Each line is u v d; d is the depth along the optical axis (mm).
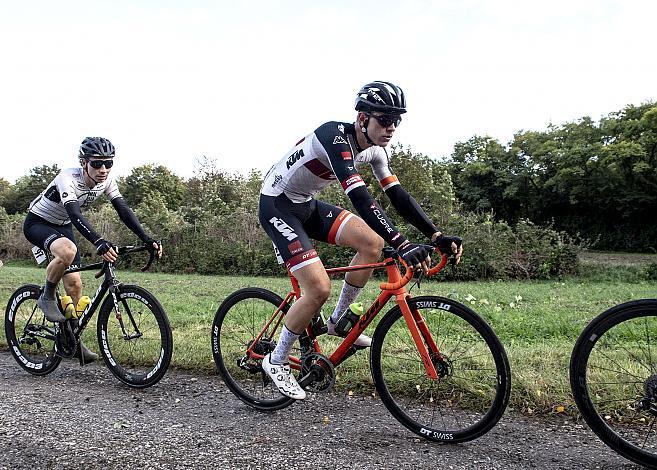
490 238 14281
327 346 3986
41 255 4477
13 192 49844
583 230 32562
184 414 3322
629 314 2494
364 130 2947
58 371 4387
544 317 6379
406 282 2961
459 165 36875
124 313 4012
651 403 2545
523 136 34469
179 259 18125
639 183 29734
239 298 3666
